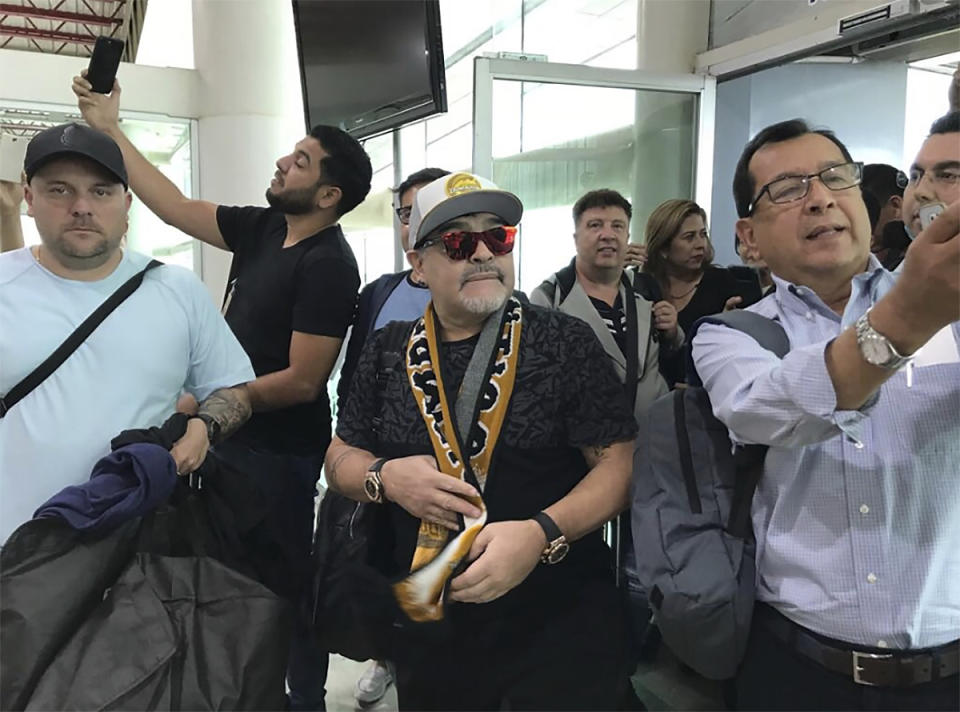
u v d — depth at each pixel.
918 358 0.92
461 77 4.19
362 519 1.24
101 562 1.05
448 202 1.12
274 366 1.88
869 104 2.87
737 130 2.79
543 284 1.98
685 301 2.29
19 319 1.21
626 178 2.67
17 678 0.94
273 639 1.07
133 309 1.27
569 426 1.17
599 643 1.17
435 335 1.21
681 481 1.08
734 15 2.55
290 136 4.39
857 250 0.99
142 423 1.26
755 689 1.03
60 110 4.06
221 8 4.19
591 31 3.22
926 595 0.91
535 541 1.06
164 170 4.82
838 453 0.93
